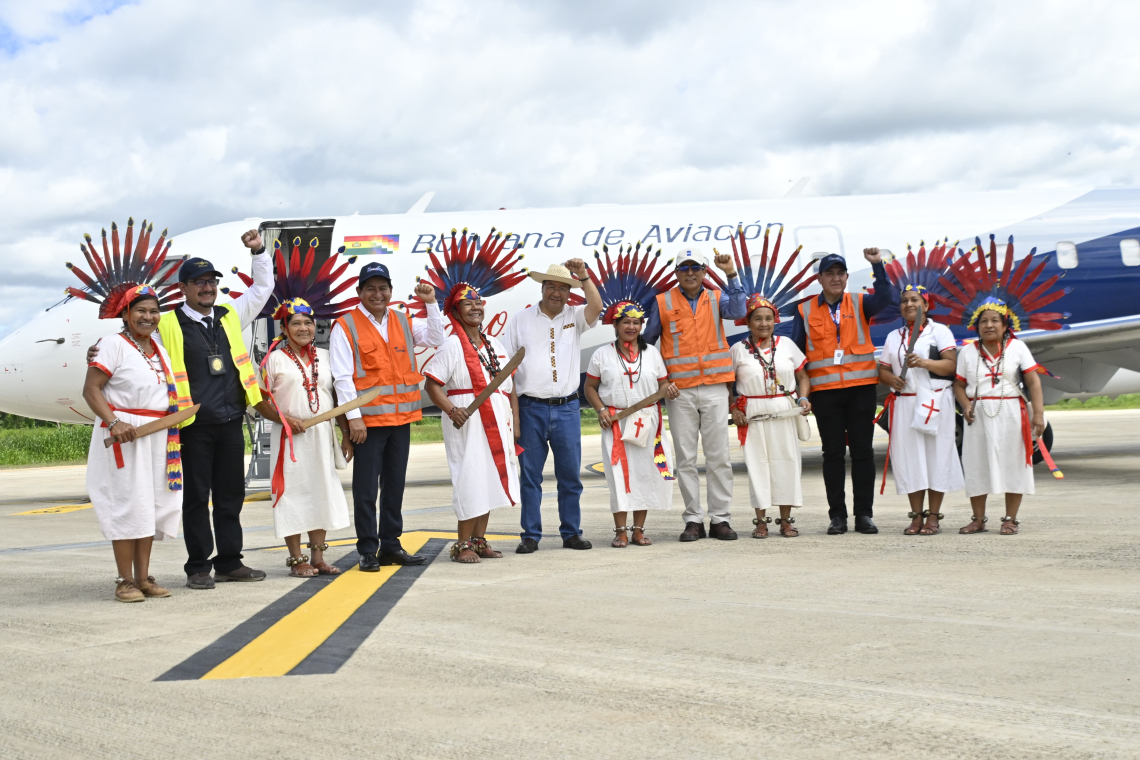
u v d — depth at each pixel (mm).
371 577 5379
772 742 2492
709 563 5496
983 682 2971
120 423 4773
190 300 5227
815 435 23656
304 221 11789
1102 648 3355
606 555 5977
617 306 6441
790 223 11781
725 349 6562
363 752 2488
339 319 5621
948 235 11742
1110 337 10891
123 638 3957
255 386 5316
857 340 6629
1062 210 11883
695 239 11633
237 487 5402
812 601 4301
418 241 11609
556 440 6289
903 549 5844
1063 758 2322
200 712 2875
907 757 2361
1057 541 5957
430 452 22047
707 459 6625
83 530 8648
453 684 3119
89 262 5871
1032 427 6375
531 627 3920
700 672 3182
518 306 11555
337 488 5578
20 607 4730
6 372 11672
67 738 2666
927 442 6488
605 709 2811
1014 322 6340
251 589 5141
